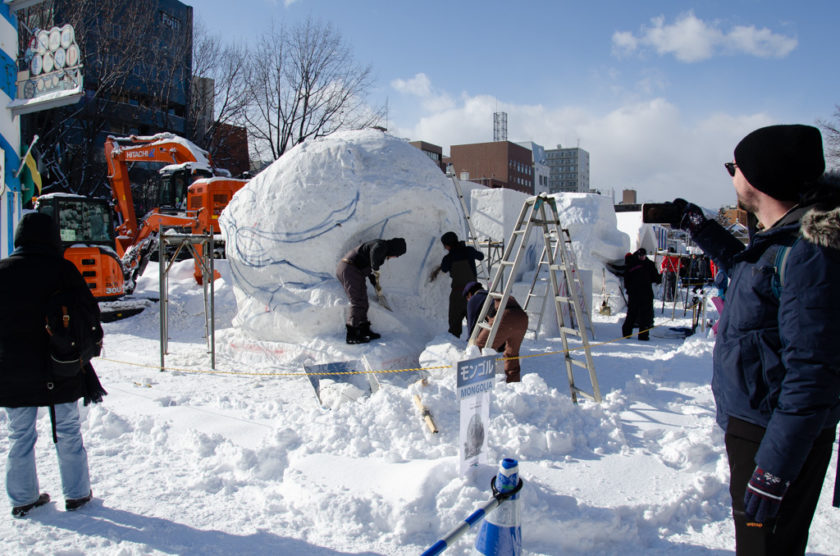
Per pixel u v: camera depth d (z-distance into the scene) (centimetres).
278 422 453
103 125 2489
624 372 650
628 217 2167
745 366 212
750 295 210
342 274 647
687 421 456
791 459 186
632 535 303
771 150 208
